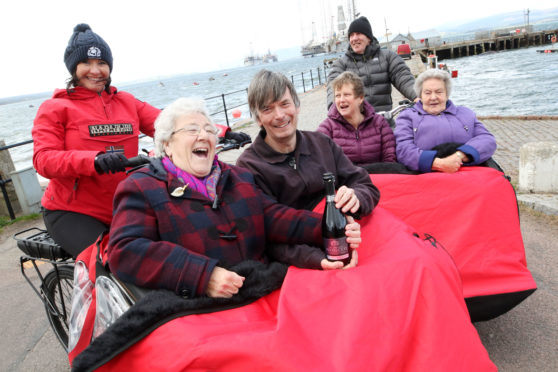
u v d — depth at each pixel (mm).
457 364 1731
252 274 2045
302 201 2766
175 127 2260
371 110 3717
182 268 1934
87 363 1663
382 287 1812
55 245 2889
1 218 7617
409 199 2975
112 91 3088
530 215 5129
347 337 1633
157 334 1741
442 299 1852
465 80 33938
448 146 3279
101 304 2098
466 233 2826
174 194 2168
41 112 2818
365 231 2438
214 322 1815
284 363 1560
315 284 1893
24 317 4148
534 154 5582
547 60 47750
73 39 2859
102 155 2463
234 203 2326
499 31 94438
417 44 87438
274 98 2518
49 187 2934
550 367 2664
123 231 2051
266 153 2705
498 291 2736
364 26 4820
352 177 2812
